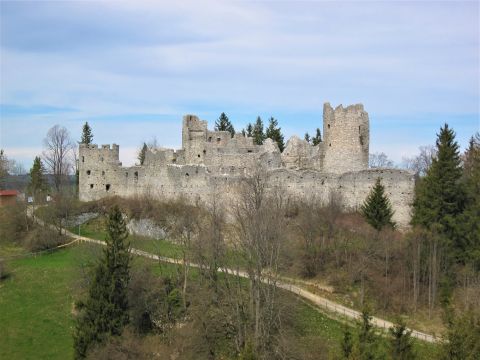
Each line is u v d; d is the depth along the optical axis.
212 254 59.91
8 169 146.75
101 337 54.41
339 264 67.56
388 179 75.50
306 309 59.72
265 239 55.00
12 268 76.75
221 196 81.69
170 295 60.91
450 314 48.78
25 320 63.78
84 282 66.69
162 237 79.31
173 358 55.09
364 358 42.41
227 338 55.03
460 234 65.00
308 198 77.44
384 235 67.75
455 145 68.75
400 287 62.88
